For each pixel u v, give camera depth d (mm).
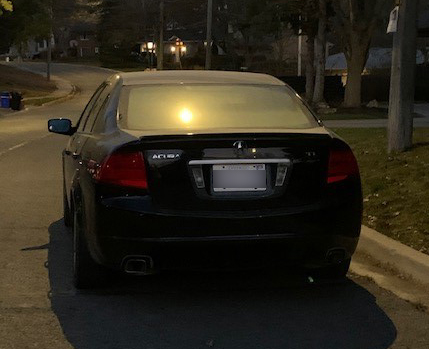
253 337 5070
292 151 5410
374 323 5367
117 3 97062
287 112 6203
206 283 6340
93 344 4918
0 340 4973
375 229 7867
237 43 84188
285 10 36906
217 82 6617
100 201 5383
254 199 5340
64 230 8508
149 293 6062
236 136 5305
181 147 5320
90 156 5844
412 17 10977
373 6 34188
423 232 7441
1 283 6320
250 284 6320
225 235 5293
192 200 5316
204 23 86812
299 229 5383
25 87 56094
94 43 127875
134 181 5328
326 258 5574
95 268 5949
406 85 11086
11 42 57562
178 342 4965
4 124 28719
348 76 35469
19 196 10914
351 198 5570
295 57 84812
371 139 14273
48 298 5910
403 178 9523
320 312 5613
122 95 6309
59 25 124688
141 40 102188
